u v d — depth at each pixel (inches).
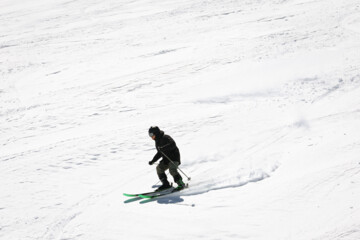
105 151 1081.4
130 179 877.2
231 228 593.6
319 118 1131.9
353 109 1155.3
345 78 1510.8
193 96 1603.1
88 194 808.3
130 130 1268.5
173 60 2369.6
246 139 1051.9
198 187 784.9
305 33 2519.7
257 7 3850.9
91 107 1651.1
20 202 786.8
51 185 872.9
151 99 1642.5
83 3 5738.2
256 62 1989.4
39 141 1295.5
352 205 597.6
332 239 528.4
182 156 968.9
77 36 3659.0
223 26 3221.0
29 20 4852.4
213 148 1007.6
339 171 717.3
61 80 2316.7
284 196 670.5
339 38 2250.2
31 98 2014.0
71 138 1264.8
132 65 2413.9
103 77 2226.9
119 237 608.7
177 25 3545.8
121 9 4911.4
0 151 1238.9
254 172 820.6
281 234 559.5
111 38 3400.6
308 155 848.9
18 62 2925.7
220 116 1288.1
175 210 687.1
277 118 1202.6
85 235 627.2
